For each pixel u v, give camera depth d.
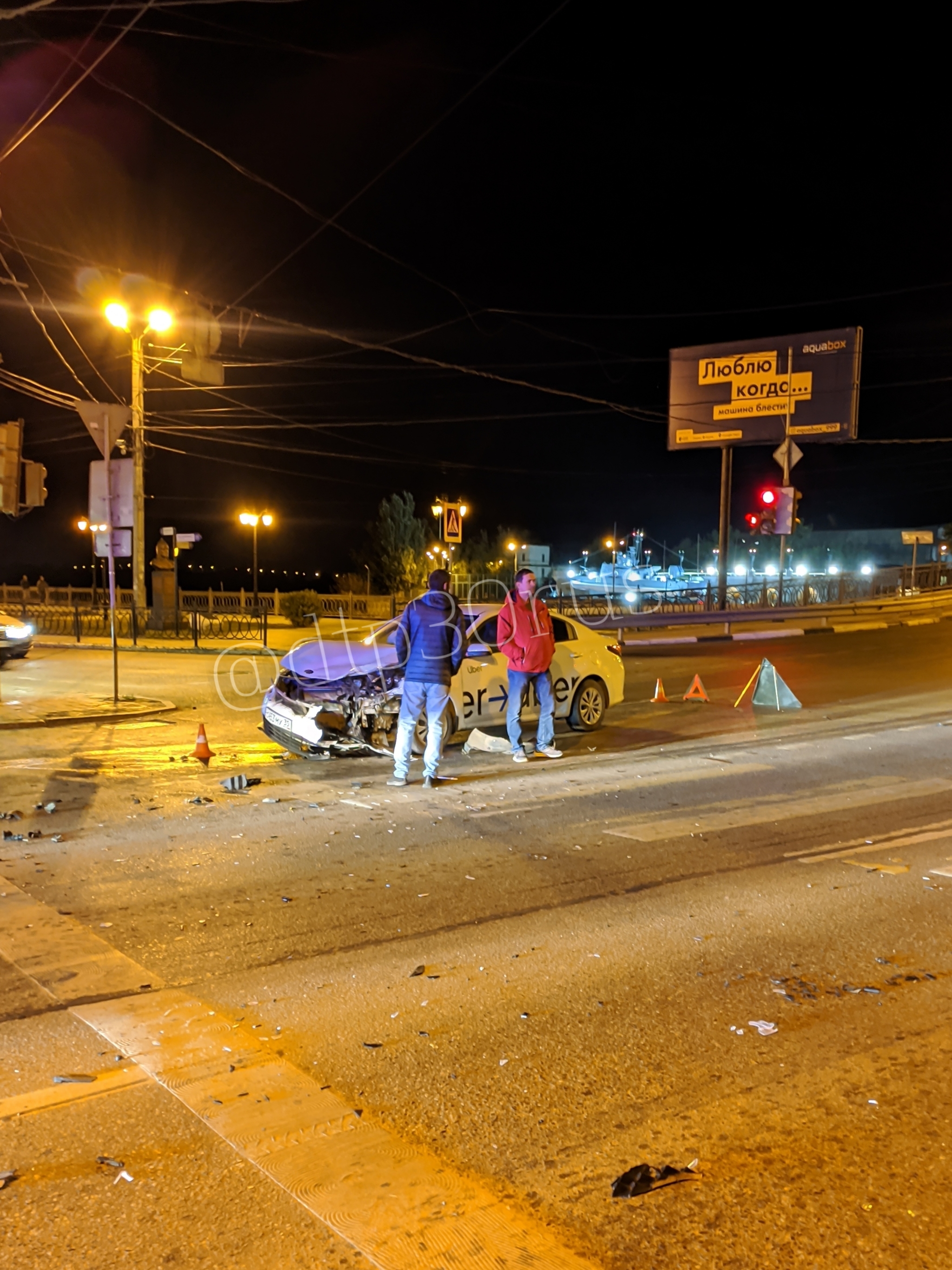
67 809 7.69
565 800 8.20
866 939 5.03
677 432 34.38
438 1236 2.67
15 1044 3.78
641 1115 3.32
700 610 39.00
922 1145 3.16
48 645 25.67
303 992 4.32
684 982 4.46
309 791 8.46
